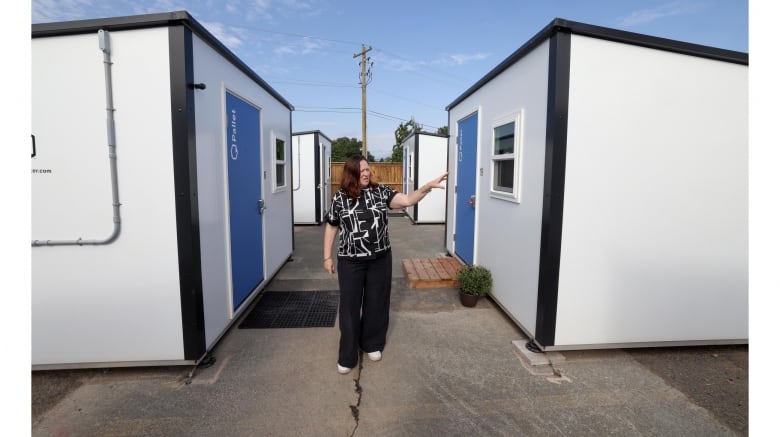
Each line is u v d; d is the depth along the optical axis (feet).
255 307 12.97
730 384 8.43
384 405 7.60
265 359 9.40
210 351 9.50
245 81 11.98
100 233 8.15
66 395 7.88
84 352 8.56
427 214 34.47
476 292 12.74
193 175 8.18
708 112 9.11
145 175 8.04
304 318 12.03
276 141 16.44
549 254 8.89
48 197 7.99
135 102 7.86
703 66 8.98
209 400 7.73
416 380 8.50
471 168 15.87
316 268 18.17
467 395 7.95
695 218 9.39
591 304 9.29
